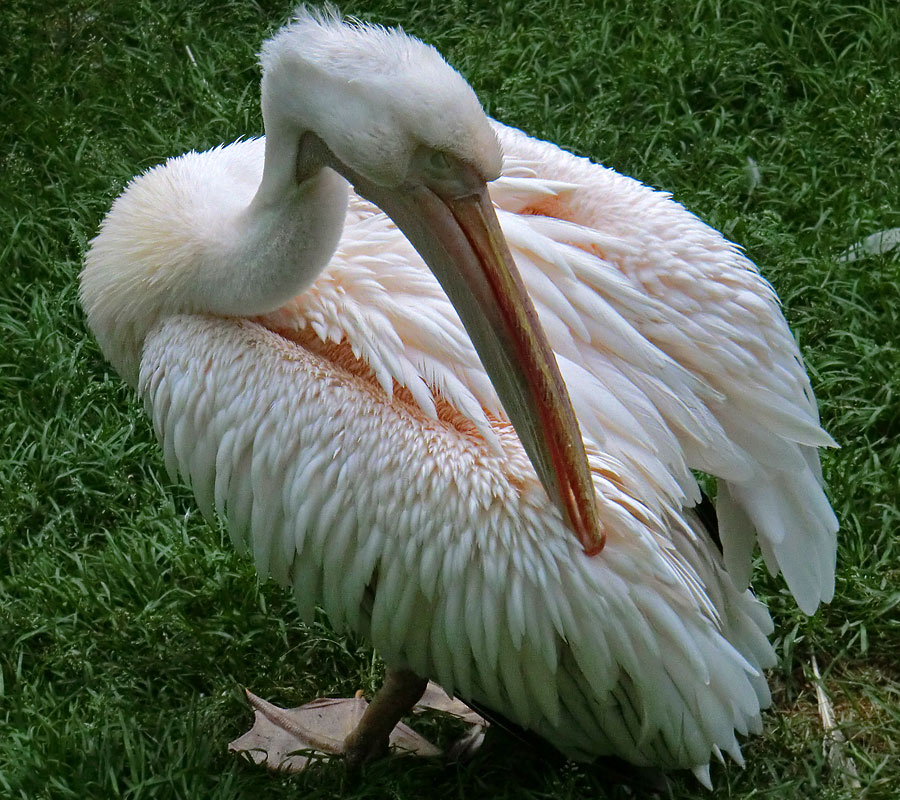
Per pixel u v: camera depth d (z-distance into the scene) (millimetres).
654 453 6930
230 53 13000
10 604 8953
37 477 9672
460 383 6875
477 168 5945
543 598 6746
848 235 11219
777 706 8656
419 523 6762
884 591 8930
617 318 7039
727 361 7215
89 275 7777
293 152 6426
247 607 8961
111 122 12500
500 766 8148
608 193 7562
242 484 7172
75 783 7852
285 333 7301
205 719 8391
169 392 7277
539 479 6355
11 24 13094
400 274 7180
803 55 12891
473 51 12945
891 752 8297
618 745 7469
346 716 8469
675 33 13023
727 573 7586
